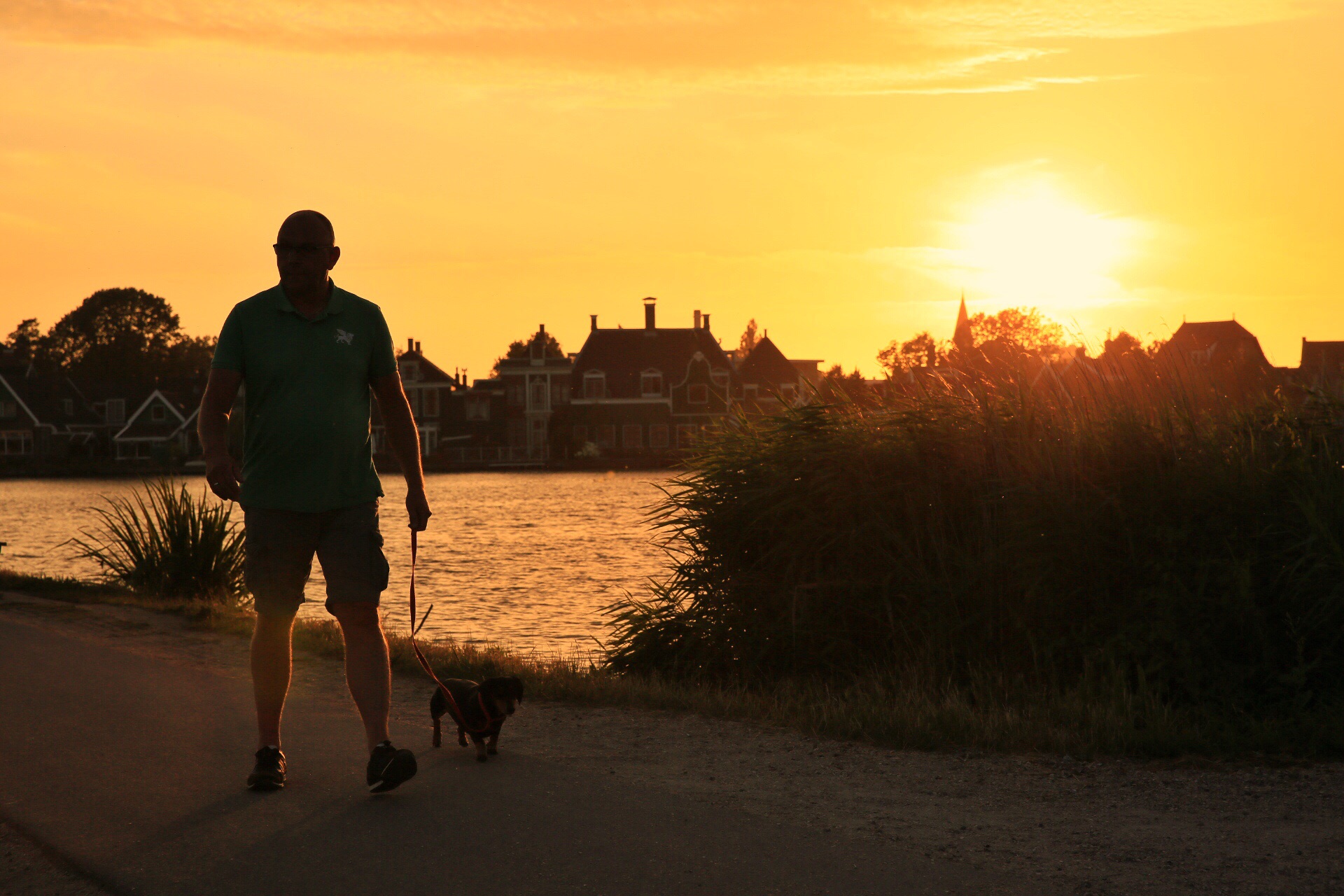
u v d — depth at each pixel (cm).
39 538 3203
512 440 9869
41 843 398
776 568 930
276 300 462
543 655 1248
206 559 1440
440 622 1608
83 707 630
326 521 465
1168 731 610
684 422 9231
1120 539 781
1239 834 438
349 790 464
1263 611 720
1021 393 871
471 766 516
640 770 532
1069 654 772
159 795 455
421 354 10194
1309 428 793
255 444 457
